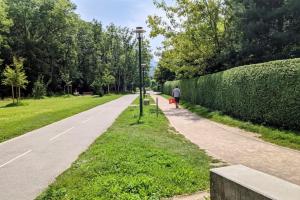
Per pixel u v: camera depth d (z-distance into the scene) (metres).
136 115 23.53
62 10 77.94
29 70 75.50
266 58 22.83
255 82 15.73
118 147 11.38
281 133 12.87
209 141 13.24
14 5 74.31
